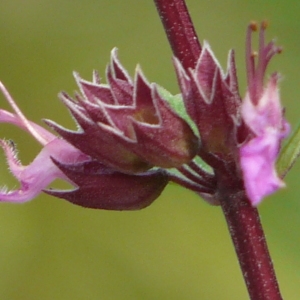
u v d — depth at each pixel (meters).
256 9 0.19
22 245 0.19
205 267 0.18
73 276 0.18
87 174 0.13
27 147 0.18
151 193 0.13
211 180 0.13
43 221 0.19
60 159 0.13
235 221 0.13
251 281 0.13
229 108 0.12
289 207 0.17
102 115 0.12
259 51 0.12
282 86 0.18
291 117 0.18
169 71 0.19
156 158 0.12
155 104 0.12
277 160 0.13
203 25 0.19
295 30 0.18
